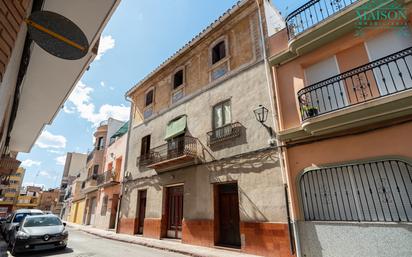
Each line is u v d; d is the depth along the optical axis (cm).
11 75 296
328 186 682
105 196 2017
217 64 1181
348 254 589
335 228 625
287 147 798
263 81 955
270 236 766
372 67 612
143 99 1727
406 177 562
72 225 2430
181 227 1152
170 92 1468
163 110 1473
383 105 579
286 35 917
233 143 990
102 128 2730
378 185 596
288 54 866
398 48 639
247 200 873
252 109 962
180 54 1420
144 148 1576
